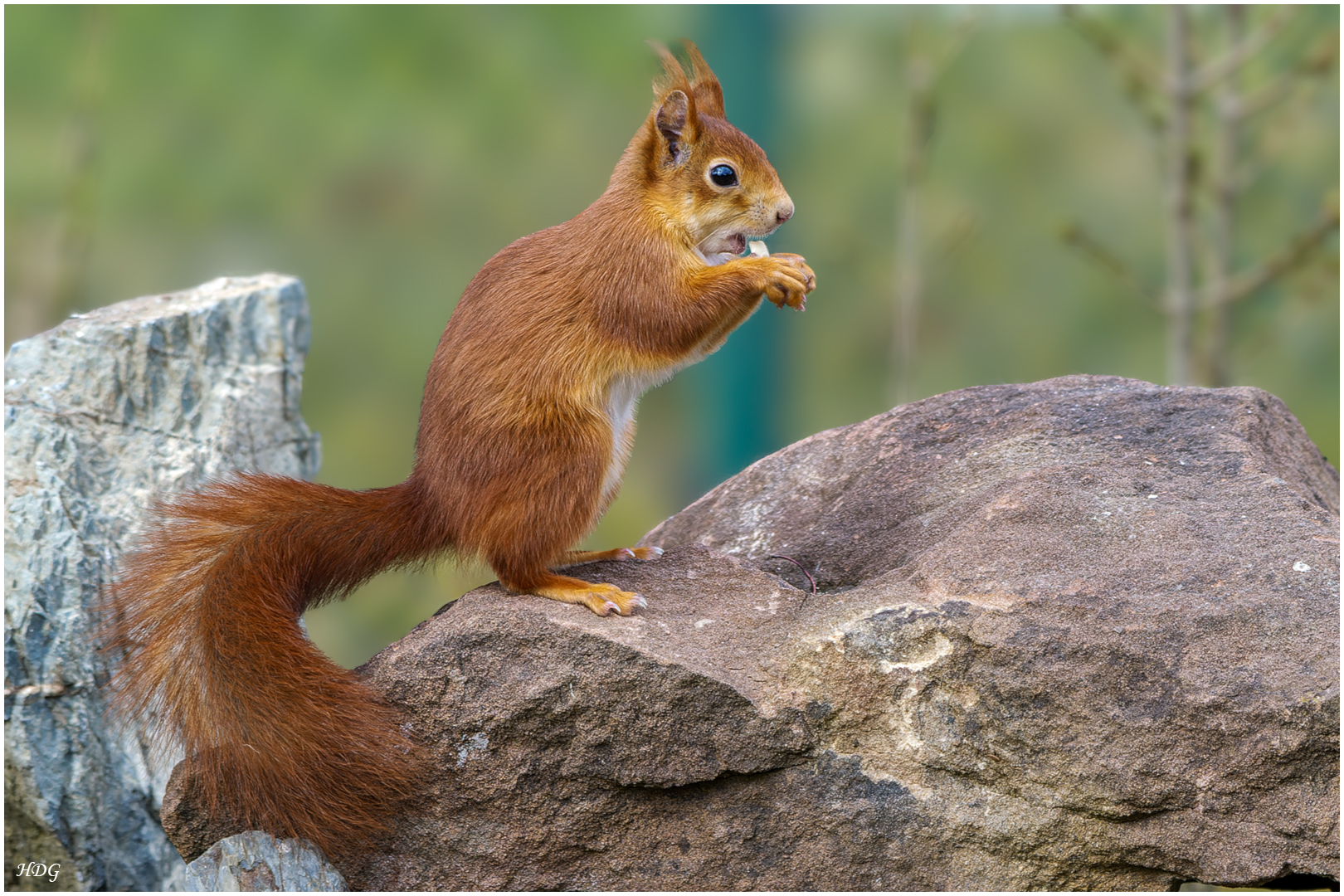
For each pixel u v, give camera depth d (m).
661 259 9.34
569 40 26.52
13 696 9.94
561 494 8.92
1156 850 7.82
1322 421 22.91
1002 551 8.57
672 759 8.21
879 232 22.88
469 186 26.89
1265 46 19.22
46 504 10.25
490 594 9.08
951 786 8.12
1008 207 24.45
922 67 17.88
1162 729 7.74
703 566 9.65
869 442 11.24
